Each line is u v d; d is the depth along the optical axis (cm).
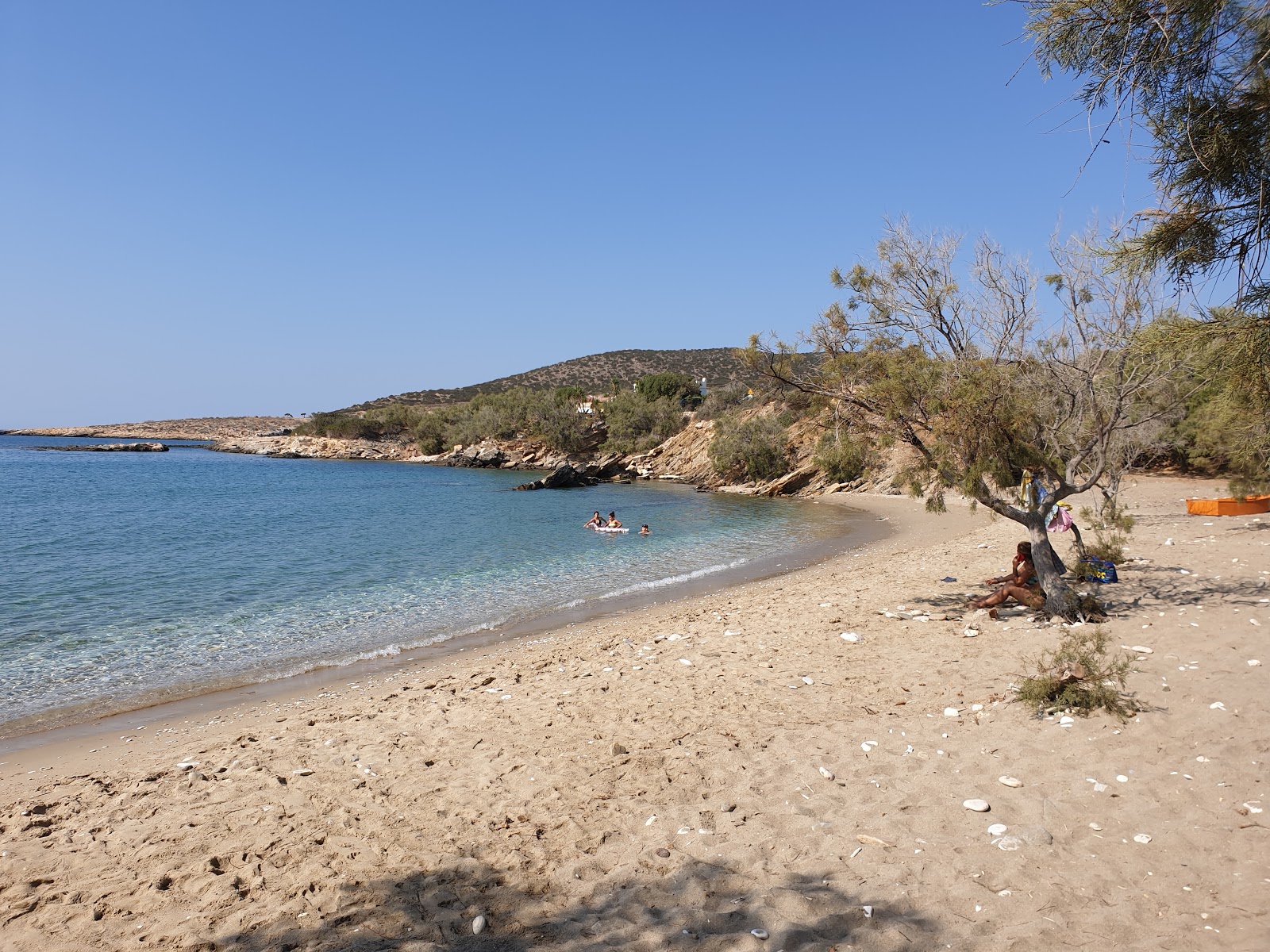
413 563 2350
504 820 577
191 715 1003
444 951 409
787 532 3128
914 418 1080
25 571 2178
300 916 452
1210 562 1421
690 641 1168
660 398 9044
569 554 2552
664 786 617
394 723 856
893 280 1085
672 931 419
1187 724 643
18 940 441
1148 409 1293
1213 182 333
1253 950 359
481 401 10594
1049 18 334
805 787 596
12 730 951
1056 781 570
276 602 1762
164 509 4172
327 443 11775
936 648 984
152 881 503
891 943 393
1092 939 384
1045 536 1091
